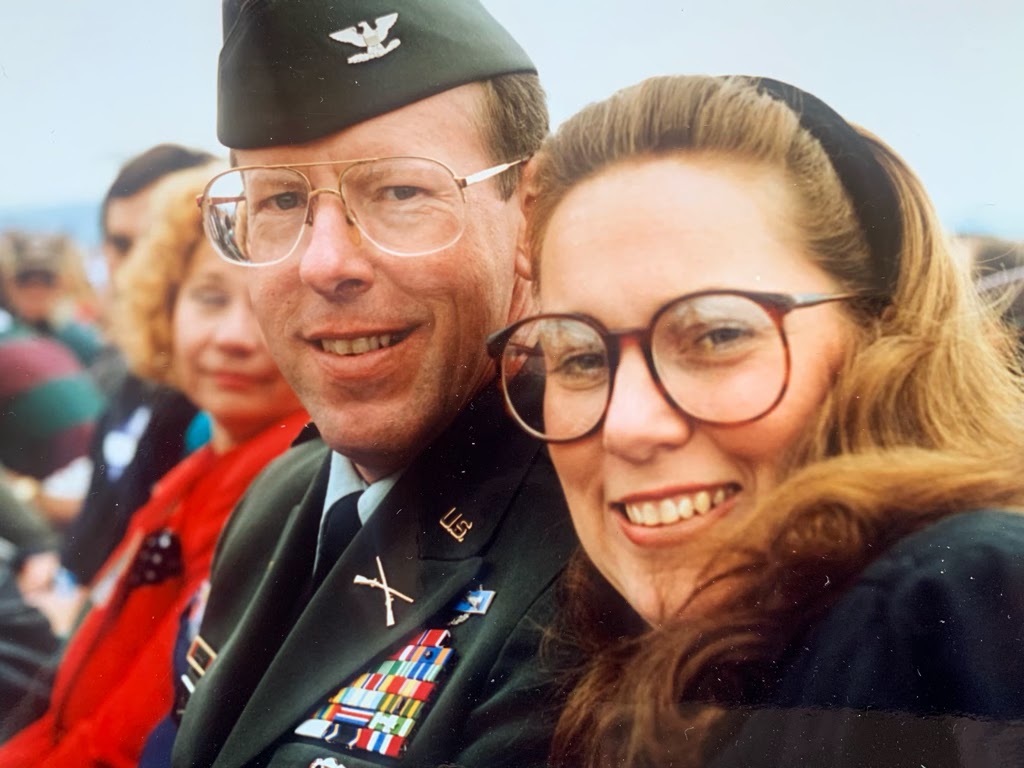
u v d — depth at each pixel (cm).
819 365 50
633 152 50
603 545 54
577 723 54
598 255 51
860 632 52
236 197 54
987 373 50
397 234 53
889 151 49
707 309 51
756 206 50
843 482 51
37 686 62
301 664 58
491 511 55
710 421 51
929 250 50
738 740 54
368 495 57
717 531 53
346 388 55
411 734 56
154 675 60
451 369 54
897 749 53
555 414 53
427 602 56
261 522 58
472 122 51
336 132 52
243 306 56
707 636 54
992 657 51
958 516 51
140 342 57
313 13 51
